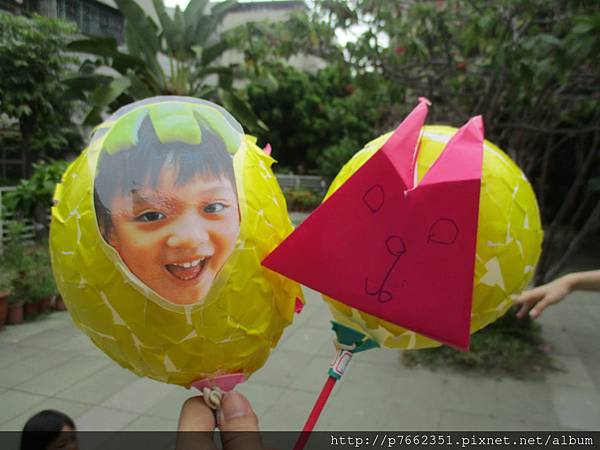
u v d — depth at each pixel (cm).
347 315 140
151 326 120
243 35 612
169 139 121
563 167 1088
